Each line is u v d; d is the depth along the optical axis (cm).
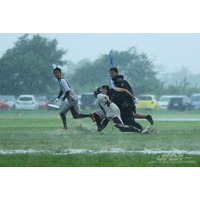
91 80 14500
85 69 14562
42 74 13238
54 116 9244
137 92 14775
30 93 13162
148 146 3092
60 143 3272
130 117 3975
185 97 13212
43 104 12731
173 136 3762
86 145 3155
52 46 13738
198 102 13788
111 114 3906
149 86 14862
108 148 2992
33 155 2634
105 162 2445
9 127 4972
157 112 12069
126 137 3678
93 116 4197
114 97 3950
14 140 3466
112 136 3784
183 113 11706
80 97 12862
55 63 13812
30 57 12988
